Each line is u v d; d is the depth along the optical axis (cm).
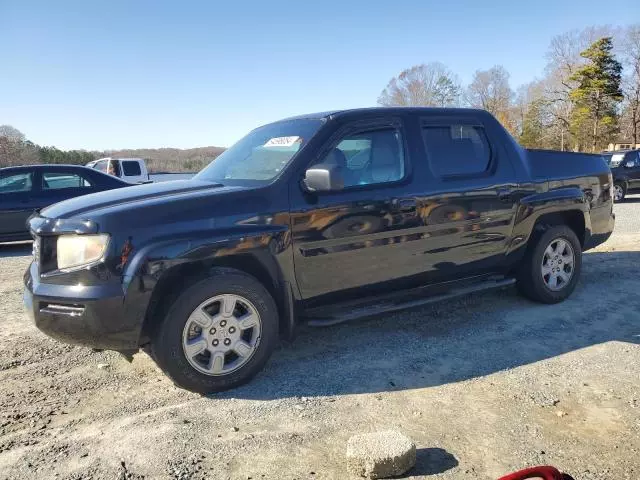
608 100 5953
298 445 290
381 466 257
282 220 372
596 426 305
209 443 293
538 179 512
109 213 332
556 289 533
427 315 508
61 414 331
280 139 429
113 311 324
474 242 469
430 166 448
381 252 416
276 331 376
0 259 916
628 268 680
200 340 346
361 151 421
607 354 408
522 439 293
